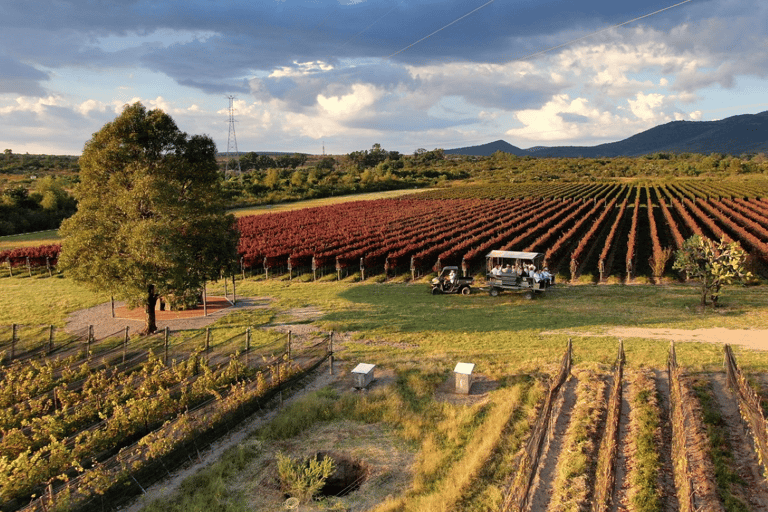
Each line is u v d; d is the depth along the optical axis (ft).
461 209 255.09
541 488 34.88
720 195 281.54
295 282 127.85
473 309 92.02
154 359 62.64
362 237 170.50
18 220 240.12
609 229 192.85
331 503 35.60
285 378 55.98
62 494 33.91
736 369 46.09
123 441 44.98
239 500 36.14
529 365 58.75
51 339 75.82
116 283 74.38
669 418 41.98
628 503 32.27
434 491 35.70
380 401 51.08
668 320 77.41
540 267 103.86
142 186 71.67
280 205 327.67
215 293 115.65
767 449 30.86
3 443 42.80
